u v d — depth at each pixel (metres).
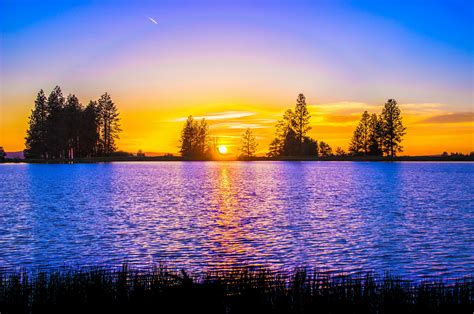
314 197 55.28
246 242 26.11
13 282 12.78
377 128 168.50
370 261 21.61
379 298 12.27
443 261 21.52
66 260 21.78
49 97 156.25
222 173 113.06
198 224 32.84
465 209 42.50
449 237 27.62
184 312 11.92
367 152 172.62
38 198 53.00
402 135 167.38
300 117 175.50
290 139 178.62
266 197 55.34
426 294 12.33
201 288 12.41
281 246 25.03
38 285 12.52
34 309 11.91
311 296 12.29
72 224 32.59
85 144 167.25
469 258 22.09
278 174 108.88
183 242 26.06
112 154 177.38
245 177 96.69
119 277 13.07
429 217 36.97
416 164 182.50
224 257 22.48
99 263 21.22
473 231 29.75
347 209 42.81
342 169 135.88
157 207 44.06
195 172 118.00
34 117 157.25
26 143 161.38
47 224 32.59
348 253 23.31
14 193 59.44
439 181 84.81
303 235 28.34
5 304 11.92
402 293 12.41
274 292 12.39
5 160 182.50
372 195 57.84
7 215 37.69
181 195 57.56
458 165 173.62
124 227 31.30
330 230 30.34
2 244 25.34
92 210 41.38
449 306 12.00
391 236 28.00
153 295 12.15
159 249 24.22
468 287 12.70
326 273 19.39
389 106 165.88
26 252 23.39
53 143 157.50
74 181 83.25
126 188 68.19
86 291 12.28
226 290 12.42
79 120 161.50
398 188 68.81
